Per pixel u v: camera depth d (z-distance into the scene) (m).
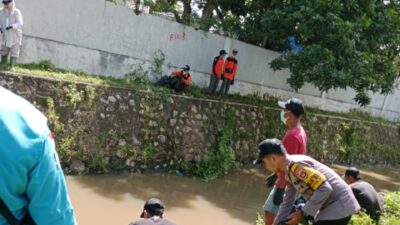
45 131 1.32
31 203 1.30
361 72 10.65
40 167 1.28
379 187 12.67
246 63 13.40
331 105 16.52
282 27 11.74
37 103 7.89
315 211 3.35
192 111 10.41
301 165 3.44
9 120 1.26
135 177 8.89
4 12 8.42
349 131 15.29
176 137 9.94
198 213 7.66
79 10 9.80
